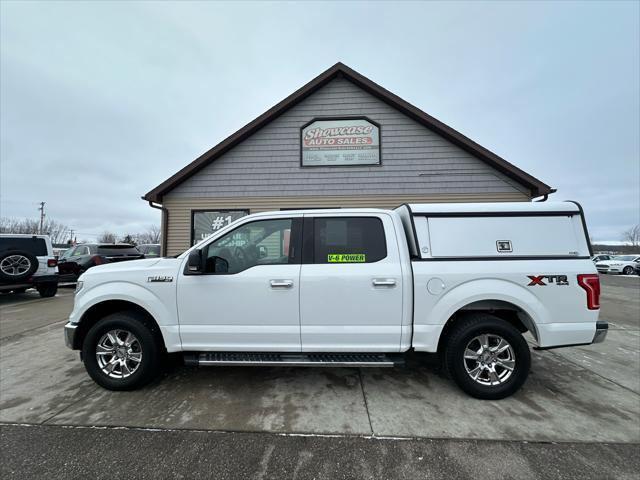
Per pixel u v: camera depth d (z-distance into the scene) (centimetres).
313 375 359
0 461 221
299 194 879
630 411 287
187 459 222
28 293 1066
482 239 311
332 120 879
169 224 891
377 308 302
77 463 219
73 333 323
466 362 311
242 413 279
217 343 312
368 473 210
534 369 386
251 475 208
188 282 313
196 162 867
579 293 301
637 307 836
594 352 450
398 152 866
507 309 325
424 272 304
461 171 852
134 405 293
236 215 885
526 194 834
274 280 306
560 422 268
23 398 308
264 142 888
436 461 221
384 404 295
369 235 319
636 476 208
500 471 212
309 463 219
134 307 341
